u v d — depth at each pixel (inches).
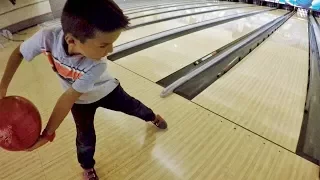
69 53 29.4
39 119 32.8
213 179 47.4
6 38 124.4
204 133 60.2
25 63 92.8
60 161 50.0
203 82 86.3
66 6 24.2
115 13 24.3
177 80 85.0
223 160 52.1
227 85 85.2
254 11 263.4
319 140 59.5
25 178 45.6
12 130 29.7
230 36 150.9
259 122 65.5
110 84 40.9
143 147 54.7
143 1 285.4
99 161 50.2
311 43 152.1
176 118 65.4
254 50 127.5
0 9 127.3
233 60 110.5
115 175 47.2
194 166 50.3
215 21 188.7
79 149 41.0
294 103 76.2
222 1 335.6
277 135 60.6
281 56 120.8
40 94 73.4
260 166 50.8
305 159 53.0
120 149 53.7
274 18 234.1
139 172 48.3
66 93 29.4
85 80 29.3
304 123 65.9
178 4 262.5
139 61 100.0
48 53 31.4
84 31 23.7
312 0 268.1
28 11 146.8
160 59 104.2
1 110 30.0
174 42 128.0
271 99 77.7
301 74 100.0
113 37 25.7
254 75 95.3
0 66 92.4
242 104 73.7
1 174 46.1
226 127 62.8
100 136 57.3
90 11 22.8
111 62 96.4
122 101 45.1
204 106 71.4
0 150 52.1
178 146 55.6
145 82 83.3
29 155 51.0
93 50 26.5
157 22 167.6
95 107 40.2
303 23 222.7
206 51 119.0
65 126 60.2
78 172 47.5
